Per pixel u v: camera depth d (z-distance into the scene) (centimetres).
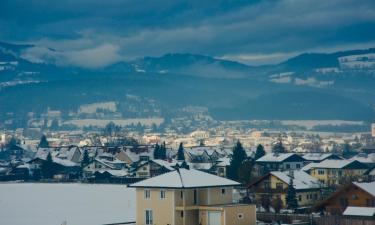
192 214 19438
